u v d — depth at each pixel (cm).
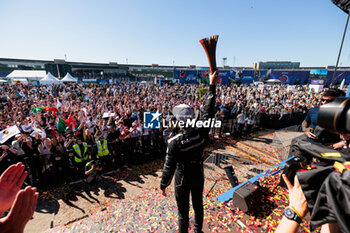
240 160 845
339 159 65
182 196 186
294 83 4169
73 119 974
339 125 52
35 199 72
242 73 4522
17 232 63
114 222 262
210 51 171
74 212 516
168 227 243
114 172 749
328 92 292
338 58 894
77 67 6406
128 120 1076
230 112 1559
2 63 5788
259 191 270
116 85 3325
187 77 4338
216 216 242
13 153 584
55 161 630
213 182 639
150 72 7100
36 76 3728
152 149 869
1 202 80
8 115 1034
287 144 862
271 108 1584
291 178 84
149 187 643
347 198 50
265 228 222
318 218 61
